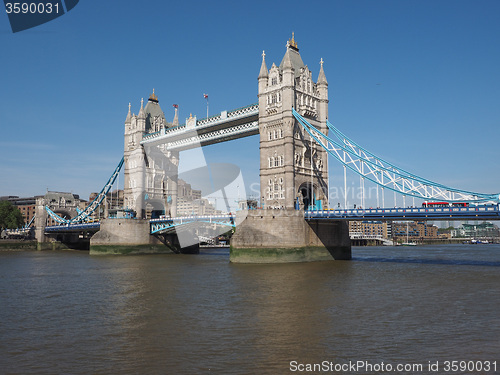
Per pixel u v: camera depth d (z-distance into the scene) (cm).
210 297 3569
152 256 9606
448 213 5791
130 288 4194
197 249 11306
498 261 7644
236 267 6266
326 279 4659
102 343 2191
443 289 3878
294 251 6994
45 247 13812
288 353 1988
